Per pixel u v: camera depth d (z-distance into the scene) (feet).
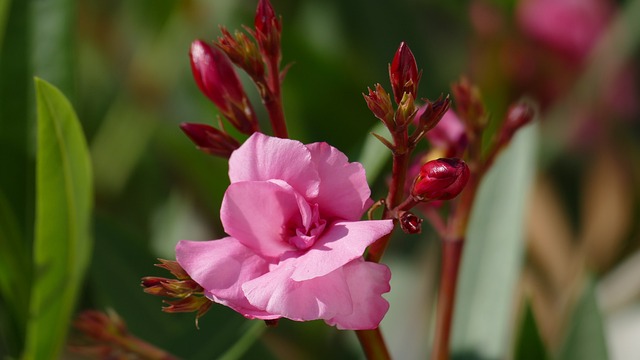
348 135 2.34
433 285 2.25
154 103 2.44
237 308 1.51
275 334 2.19
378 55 2.43
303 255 1.50
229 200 1.52
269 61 1.64
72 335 1.97
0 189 1.90
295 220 1.53
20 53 1.91
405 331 2.23
